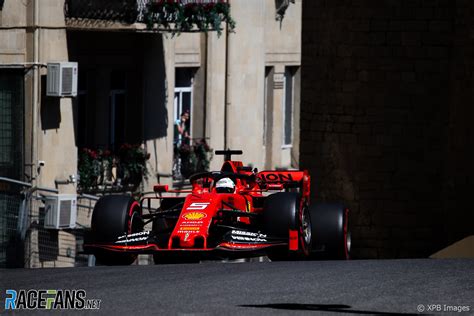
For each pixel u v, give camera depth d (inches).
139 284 1317.7
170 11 3390.7
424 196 2711.6
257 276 1387.8
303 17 2869.1
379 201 2758.4
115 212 1599.4
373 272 1427.2
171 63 3678.6
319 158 2856.8
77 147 3376.0
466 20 2625.5
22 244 2861.7
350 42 2773.1
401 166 2731.3
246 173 1820.9
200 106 3897.6
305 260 1784.0
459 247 2608.3
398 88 2719.0
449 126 2674.7
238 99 4001.0
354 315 1115.3
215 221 1647.4
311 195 2874.0
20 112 3154.5
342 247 1797.5
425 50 2687.0
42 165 3169.3
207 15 3508.9
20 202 2839.6
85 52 3383.4
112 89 3550.7
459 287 1284.4
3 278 1414.9
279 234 1604.3
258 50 4052.7
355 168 2785.4
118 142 3572.8
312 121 2866.6
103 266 1581.0
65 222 2962.6
